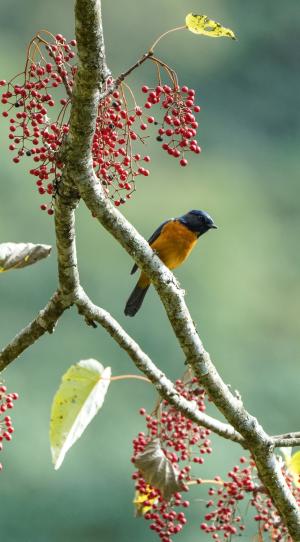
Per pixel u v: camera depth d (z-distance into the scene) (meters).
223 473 13.20
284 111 28.50
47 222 19.75
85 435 14.96
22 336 5.08
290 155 27.09
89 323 4.96
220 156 26.38
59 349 16.19
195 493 12.98
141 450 5.16
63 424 4.83
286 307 21.06
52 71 4.37
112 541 13.99
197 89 28.94
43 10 27.91
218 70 29.31
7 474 14.28
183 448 5.16
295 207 24.70
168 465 4.90
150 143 23.25
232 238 22.45
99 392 4.86
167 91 4.33
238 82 29.05
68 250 4.70
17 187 19.75
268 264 22.41
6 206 19.61
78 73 4.09
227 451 13.42
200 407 5.15
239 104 28.50
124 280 19.00
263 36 29.67
